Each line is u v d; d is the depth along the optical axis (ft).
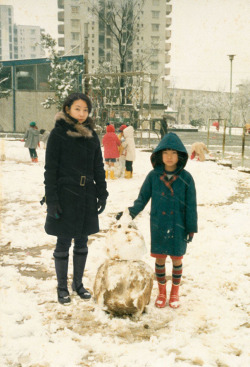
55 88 77.66
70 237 9.68
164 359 7.37
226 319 9.25
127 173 33.09
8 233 16.47
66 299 9.84
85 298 10.14
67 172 9.67
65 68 76.38
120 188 28.32
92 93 65.62
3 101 92.73
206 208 22.48
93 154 9.99
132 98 62.44
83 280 11.50
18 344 7.77
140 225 18.62
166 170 9.79
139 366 7.15
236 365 7.30
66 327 8.67
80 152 9.70
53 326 8.62
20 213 20.22
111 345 7.93
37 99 91.30
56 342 7.97
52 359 7.32
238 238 16.30
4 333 8.16
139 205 10.07
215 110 222.69
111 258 9.73
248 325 8.98
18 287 10.69
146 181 10.06
